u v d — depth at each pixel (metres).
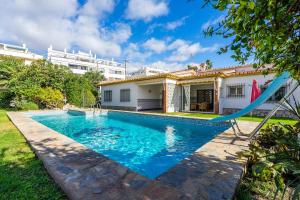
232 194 2.19
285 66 1.50
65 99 19.11
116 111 14.74
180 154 5.57
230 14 1.30
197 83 14.06
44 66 17.59
